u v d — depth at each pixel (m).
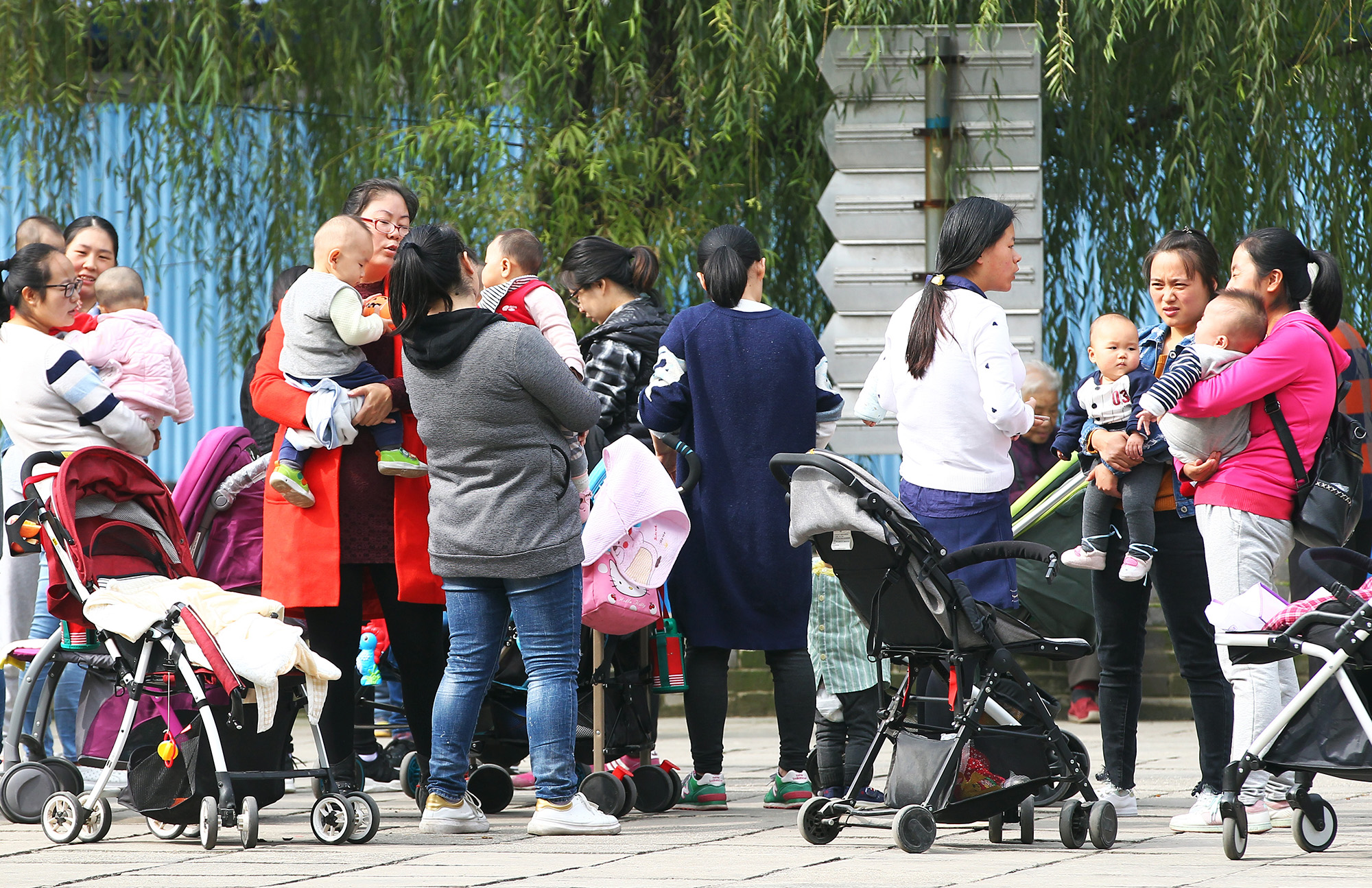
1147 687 36.25
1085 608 32.78
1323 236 39.56
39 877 15.95
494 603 19.06
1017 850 17.78
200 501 22.30
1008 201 35.44
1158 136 40.88
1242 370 18.36
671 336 21.64
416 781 22.91
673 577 21.41
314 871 16.23
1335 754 16.86
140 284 26.64
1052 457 32.91
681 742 32.66
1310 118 39.34
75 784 20.89
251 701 18.84
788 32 35.28
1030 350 35.50
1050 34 38.38
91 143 41.62
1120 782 20.78
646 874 15.88
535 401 18.58
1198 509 19.11
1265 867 16.20
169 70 40.19
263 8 40.25
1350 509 18.59
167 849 18.11
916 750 18.09
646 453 20.17
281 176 41.53
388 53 39.41
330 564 19.52
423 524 19.86
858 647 21.41
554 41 37.03
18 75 39.28
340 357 19.62
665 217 37.69
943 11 35.47
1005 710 19.25
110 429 22.30
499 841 18.61
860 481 17.58
